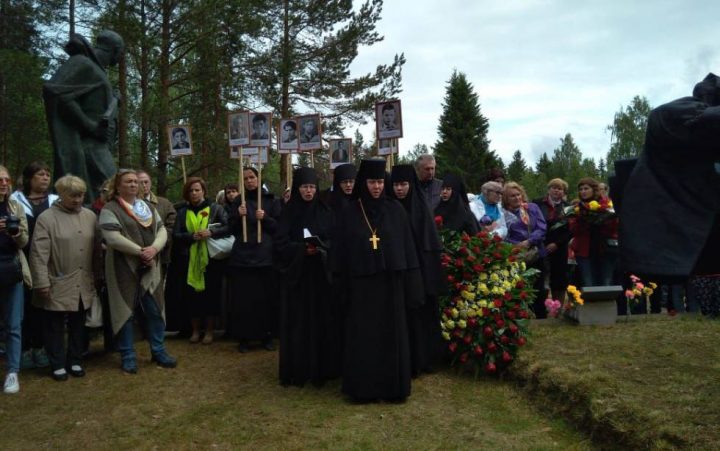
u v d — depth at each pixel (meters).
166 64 16.52
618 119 53.00
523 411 4.79
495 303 5.51
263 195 7.33
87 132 7.79
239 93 17.34
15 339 5.50
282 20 19.00
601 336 5.96
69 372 6.00
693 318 6.59
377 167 5.15
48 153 21.81
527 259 7.34
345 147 8.27
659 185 6.18
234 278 6.93
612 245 7.61
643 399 4.11
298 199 5.86
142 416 4.91
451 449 4.14
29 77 17.47
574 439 4.18
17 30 18.89
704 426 3.60
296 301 5.65
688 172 6.07
